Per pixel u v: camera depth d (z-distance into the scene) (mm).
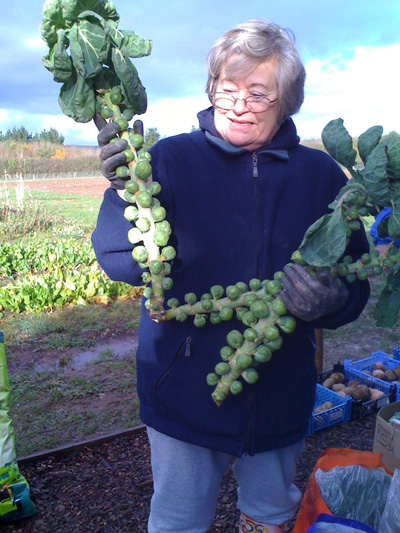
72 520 3109
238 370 1578
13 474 3051
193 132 1969
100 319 7254
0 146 67438
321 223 1447
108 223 1734
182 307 1679
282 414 1914
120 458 3748
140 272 1784
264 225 1849
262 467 1985
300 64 1719
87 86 1571
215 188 1837
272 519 2057
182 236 1836
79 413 4504
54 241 14102
